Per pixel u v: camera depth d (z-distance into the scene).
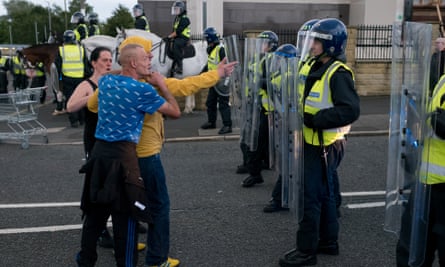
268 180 6.61
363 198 5.84
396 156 3.13
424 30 2.81
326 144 3.80
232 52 6.57
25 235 4.77
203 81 3.68
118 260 3.44
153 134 3.65
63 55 10.84
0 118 8.67
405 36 2.91
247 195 5.96
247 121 6.18
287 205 4.22
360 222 5.05
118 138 3.33
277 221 5.10
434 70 2.97
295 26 17.78
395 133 3.10
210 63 9.41
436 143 2.90
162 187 3.75
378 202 5.69
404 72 2.95
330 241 4.20
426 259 3.08
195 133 9.63
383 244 4.49
